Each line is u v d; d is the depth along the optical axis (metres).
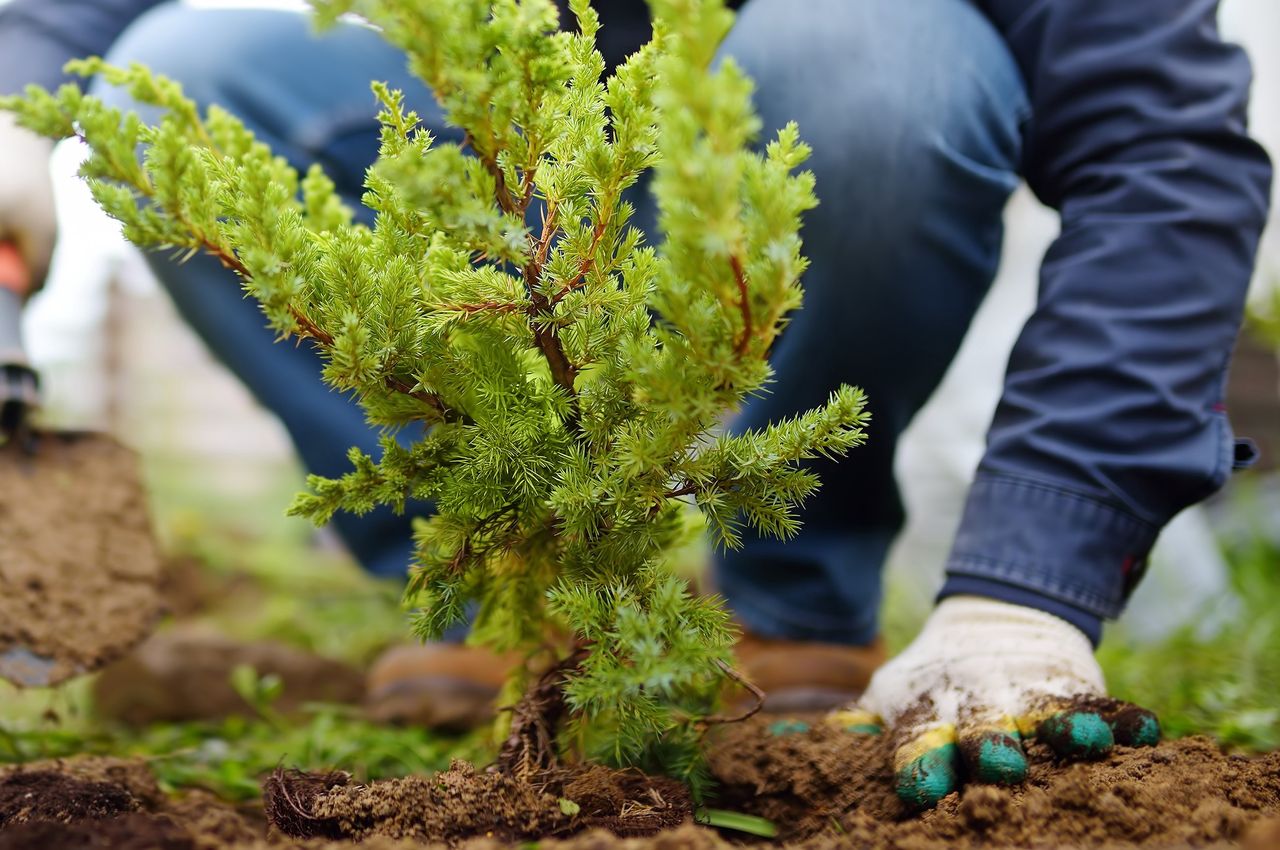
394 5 0.92
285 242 1.03
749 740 1.43
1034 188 1.76
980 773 1.20
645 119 1.07
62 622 1.66
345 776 1.20
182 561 3.77
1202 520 3.57
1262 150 1.52
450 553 1.20
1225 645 2.70
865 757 1.34
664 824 1.14
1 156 1.73
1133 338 1.43
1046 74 1.63
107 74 1.21
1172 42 1.53
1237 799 1.09
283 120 1.97
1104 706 1.25
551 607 1.13
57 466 1.81
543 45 1.00
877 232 1.65
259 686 2.46
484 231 0.99
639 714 1.13
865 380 1.80
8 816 1.24
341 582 3.83
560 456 1.14
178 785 1.64
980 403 4.19
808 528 1.98
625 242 1.14
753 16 1.76
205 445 6.05
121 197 1.00
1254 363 4.47
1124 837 1.03
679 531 1.32
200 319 2.10
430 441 1.19
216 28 1.99
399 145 1.12
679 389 1.01
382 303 1.08
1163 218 1.46
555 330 1.14
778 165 0.99
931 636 1.44
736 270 0.92
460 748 1.90
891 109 1.63
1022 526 1.41
